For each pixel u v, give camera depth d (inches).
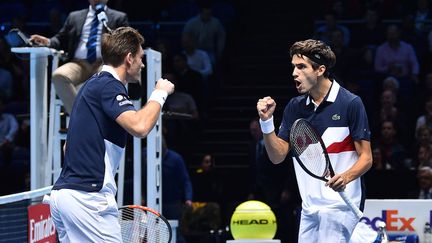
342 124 609.6
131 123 536.1
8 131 1368.1
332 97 611.8
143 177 1056.2
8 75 1481.3
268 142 617.0
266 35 1642.5
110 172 556.4
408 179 1157.1
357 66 1491.1
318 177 596.4
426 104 1317.7
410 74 1462.8
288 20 1664.6
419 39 1524.4
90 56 882.1
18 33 874.8
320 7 1659.7
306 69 605.0
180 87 1443.2
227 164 1446.9
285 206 1133.1
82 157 548.7
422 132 1230.3
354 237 642.8
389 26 1476.4
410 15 1544.0
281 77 1585.9
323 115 613.3
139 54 567.2
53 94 892.0
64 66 866.1
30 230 693.3
